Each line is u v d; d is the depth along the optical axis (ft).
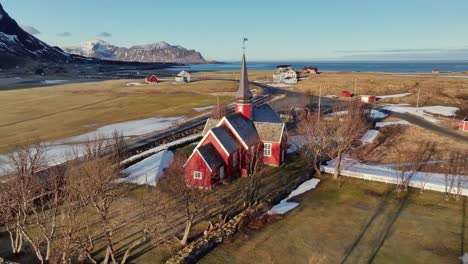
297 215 112.37
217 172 135.13
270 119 182.19
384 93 372.79
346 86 417.28
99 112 297.94
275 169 155.63
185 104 329.11
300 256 88.38
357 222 107.14
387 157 171.12
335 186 137.80
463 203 120.16
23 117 278.05
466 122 211.00
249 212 107.55
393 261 86.28
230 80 560.20
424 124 229.25
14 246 92.02
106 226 77.87
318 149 148.36
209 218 108.58
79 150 182.09
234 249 91.76
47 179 115.34
